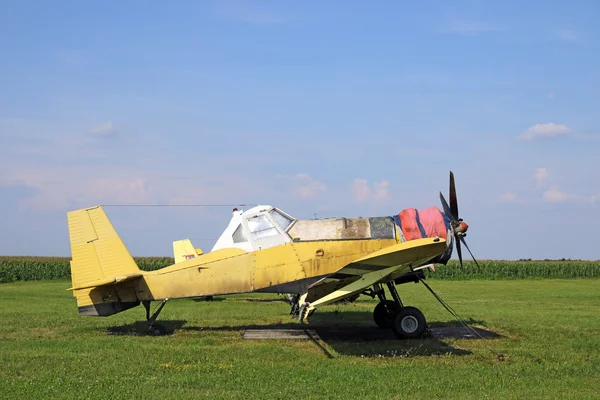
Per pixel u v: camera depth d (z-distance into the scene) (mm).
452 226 12312
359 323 13977
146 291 12047
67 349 9828
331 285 10047
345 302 19828
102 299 12125
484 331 12297
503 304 18844
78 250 12258
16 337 11453
